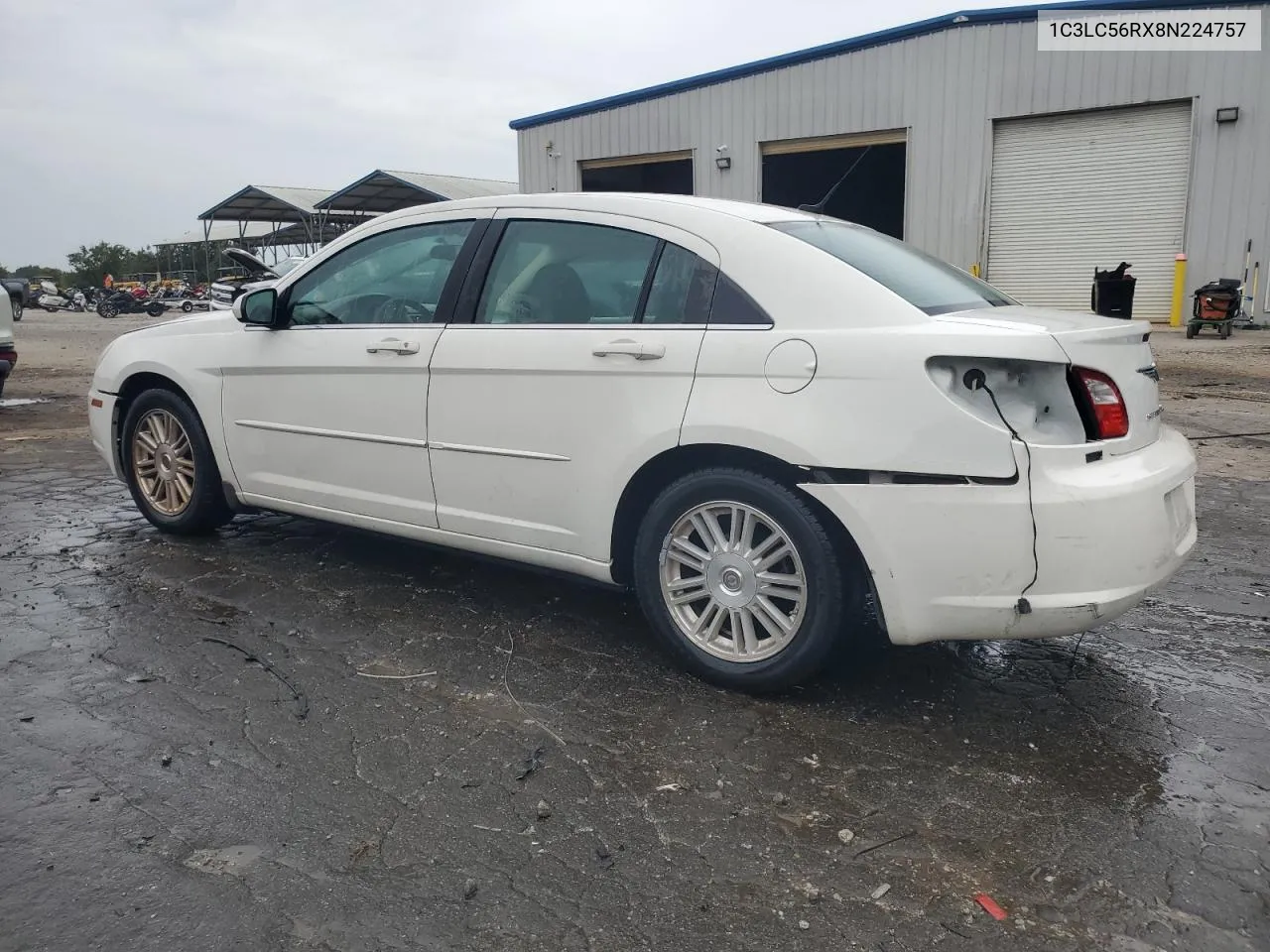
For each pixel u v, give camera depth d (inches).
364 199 1373.0
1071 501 114.0
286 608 166.6
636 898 92.8
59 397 448.1
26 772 112.8
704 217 139.6
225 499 196.1
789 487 128.1
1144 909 91.6
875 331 121.8
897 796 110.7
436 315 160.6
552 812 106.9
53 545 200.5
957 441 116.4
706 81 856.3
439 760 117.6
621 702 133.4
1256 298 666.8
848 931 88.6
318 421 174.2
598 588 178.1
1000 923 89.7
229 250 501.4
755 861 98.8
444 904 91.6
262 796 109.0
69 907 89.7
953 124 749.3
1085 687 139.3
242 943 85.7
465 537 159.0
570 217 151.4
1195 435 324.5
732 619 135.6
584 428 141.8
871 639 155.6
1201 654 151.2
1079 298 730.2
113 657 145.0
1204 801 110.0
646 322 139.1
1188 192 676.1
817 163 884.0
